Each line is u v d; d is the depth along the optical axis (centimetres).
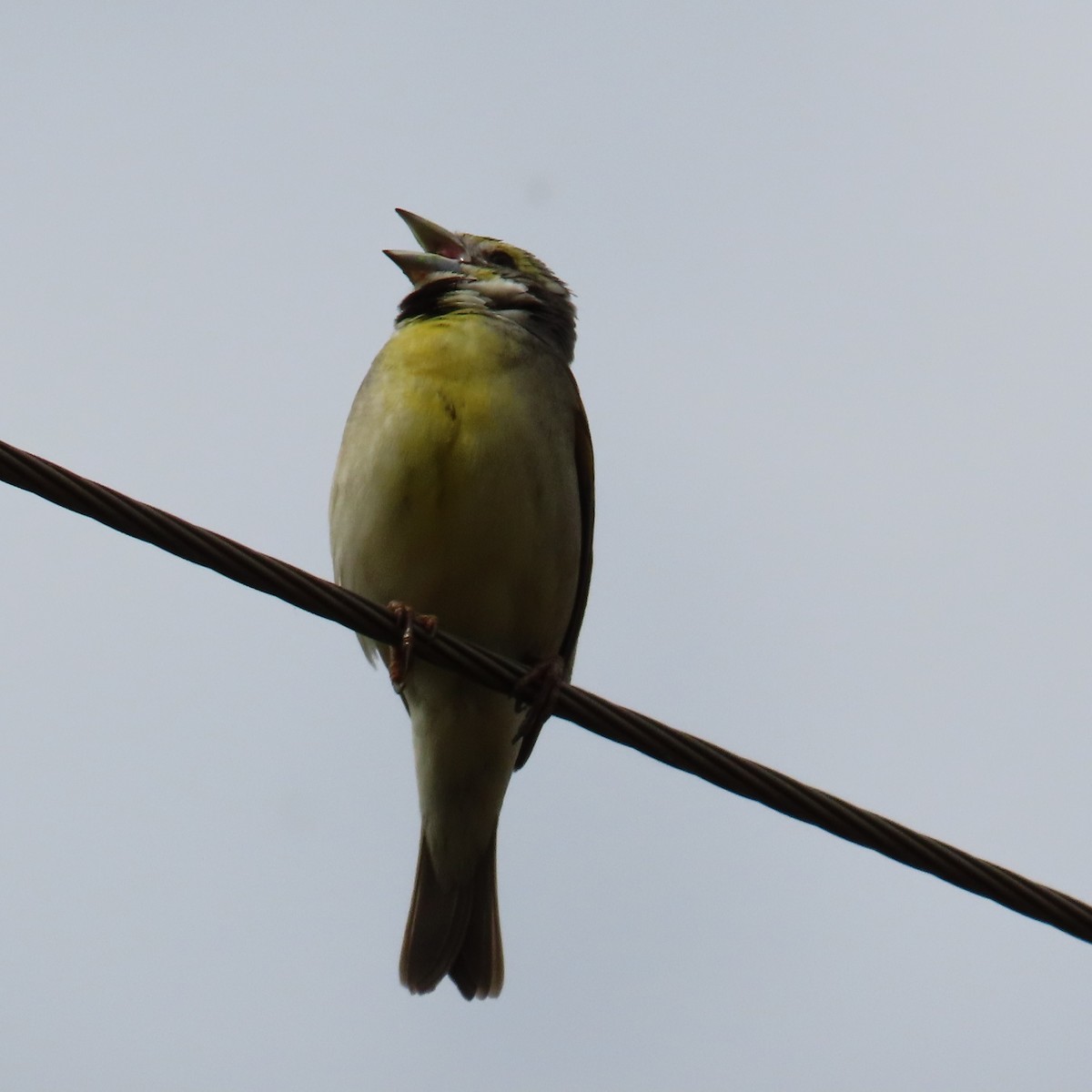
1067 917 871
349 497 1130
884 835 872
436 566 1123
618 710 907
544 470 1124
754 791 887
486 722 1199
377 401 1123
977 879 870
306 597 901
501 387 1116
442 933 1248
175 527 846
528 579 1139
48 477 805
